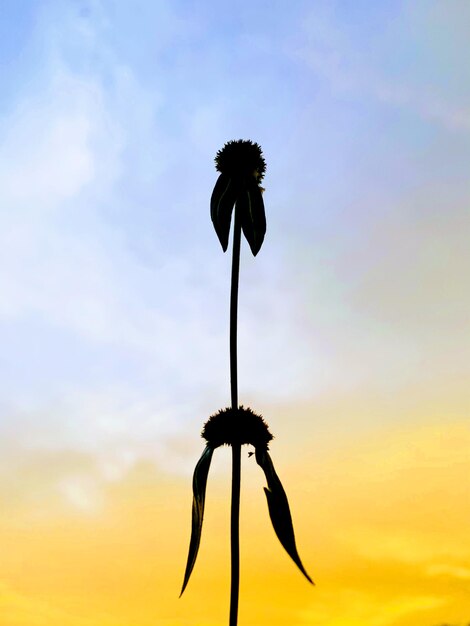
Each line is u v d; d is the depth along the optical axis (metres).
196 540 4.38
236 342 4.30
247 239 4.49
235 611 3.81
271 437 4.33
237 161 4.56
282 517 4.33
